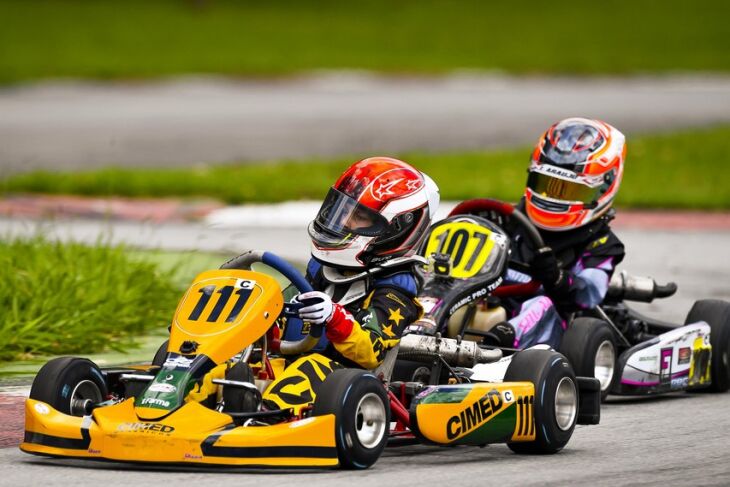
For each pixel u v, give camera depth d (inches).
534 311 1136.8
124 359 1258.6
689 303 1672.0
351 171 935.0
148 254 1812.3
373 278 917.2
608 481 843.4
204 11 7721.5
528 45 6560.0
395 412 891.4
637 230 2301.9
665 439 1015.6
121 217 2311.8
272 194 2534.5
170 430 797.2
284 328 929.5
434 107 4414.4
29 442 840.3
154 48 6131.9
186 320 858.8
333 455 818.8
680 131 3745.1
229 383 819.4
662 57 6166.3
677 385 1244.5
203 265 1780.3
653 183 2805.1
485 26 7327.8
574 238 1229.7
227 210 2418.8
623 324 1278.3
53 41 6210.6
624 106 4446.4
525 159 3115.2
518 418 922.1
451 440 889.5
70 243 1641.2
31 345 1262.3
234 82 5221.5
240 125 3900.1
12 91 4741.6
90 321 1333.7
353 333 861.2
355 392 829.2
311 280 946.1
